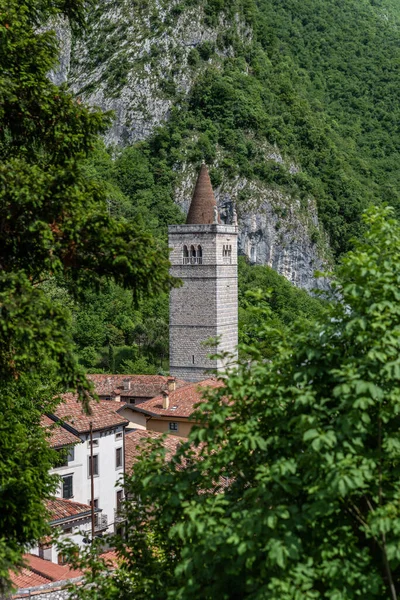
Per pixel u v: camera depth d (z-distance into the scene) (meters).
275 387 22.72
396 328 21.56
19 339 24.92
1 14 29.16
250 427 22.53
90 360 193.75
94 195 29.42
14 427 30.17
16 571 25.41
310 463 20.66
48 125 30.50
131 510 27.33
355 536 20.98
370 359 20.98
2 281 25.39
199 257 157.62
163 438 25.62
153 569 25.81
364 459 20.25
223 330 160.62
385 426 21.89
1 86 27.94
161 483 23.81
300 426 20.92
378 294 22.09
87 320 197.12
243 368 24.78
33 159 31.06
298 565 19.70
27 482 28.16
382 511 19.55
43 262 28.08
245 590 21.36
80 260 27.94
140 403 112.88
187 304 158.75
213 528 20.92
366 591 20.03
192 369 158.88
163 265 28.30
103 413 82.88
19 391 36.66
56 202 27.00
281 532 20.19
